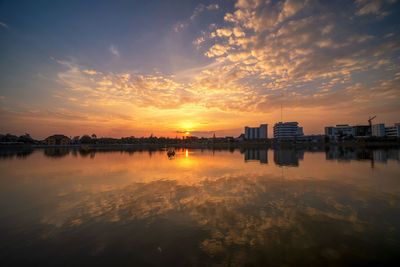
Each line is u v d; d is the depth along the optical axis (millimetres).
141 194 10453
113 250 5164
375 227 6312
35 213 7848
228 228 6340
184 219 7094
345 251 4953
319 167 19469
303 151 44719
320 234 5863
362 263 4461
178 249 5148
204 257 4773
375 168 18406
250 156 33812
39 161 27734
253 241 5496
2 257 4895
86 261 4707
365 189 10984
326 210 7844
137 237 5828
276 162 24156
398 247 5105
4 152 50906
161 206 8531
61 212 7934
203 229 6289
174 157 33938
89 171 18469
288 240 5535
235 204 8656
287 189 11133
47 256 4930
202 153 44344
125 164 23891
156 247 5262
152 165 22812
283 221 6832
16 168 20641
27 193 10781
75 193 10734
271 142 125438
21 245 5453
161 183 13117
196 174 16438
